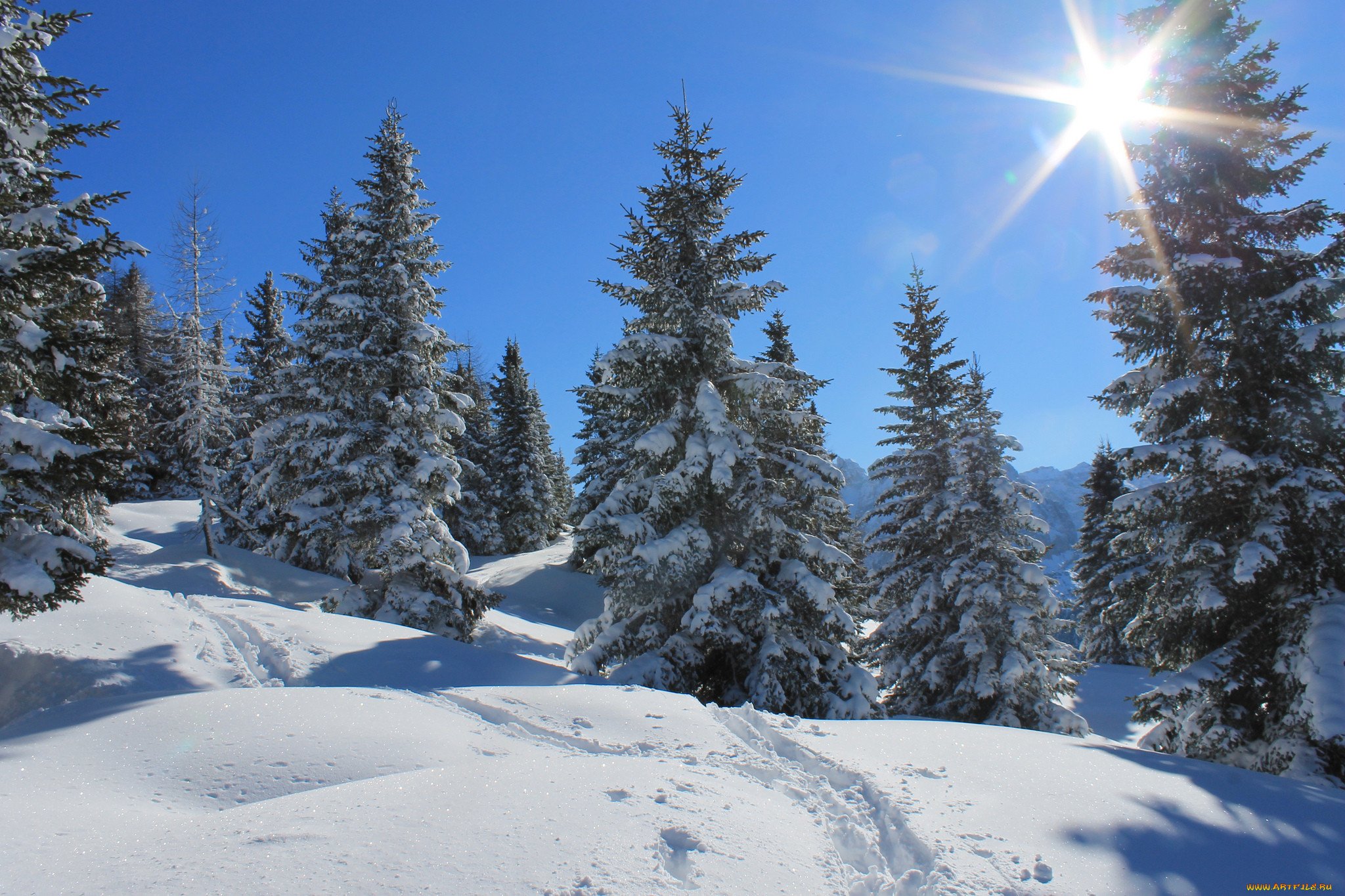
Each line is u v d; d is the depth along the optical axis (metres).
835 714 14.34
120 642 10.48
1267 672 11.71
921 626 19.11
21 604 9.00
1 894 3.27
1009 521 19.08
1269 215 13.16
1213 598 11.98
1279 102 13.33
